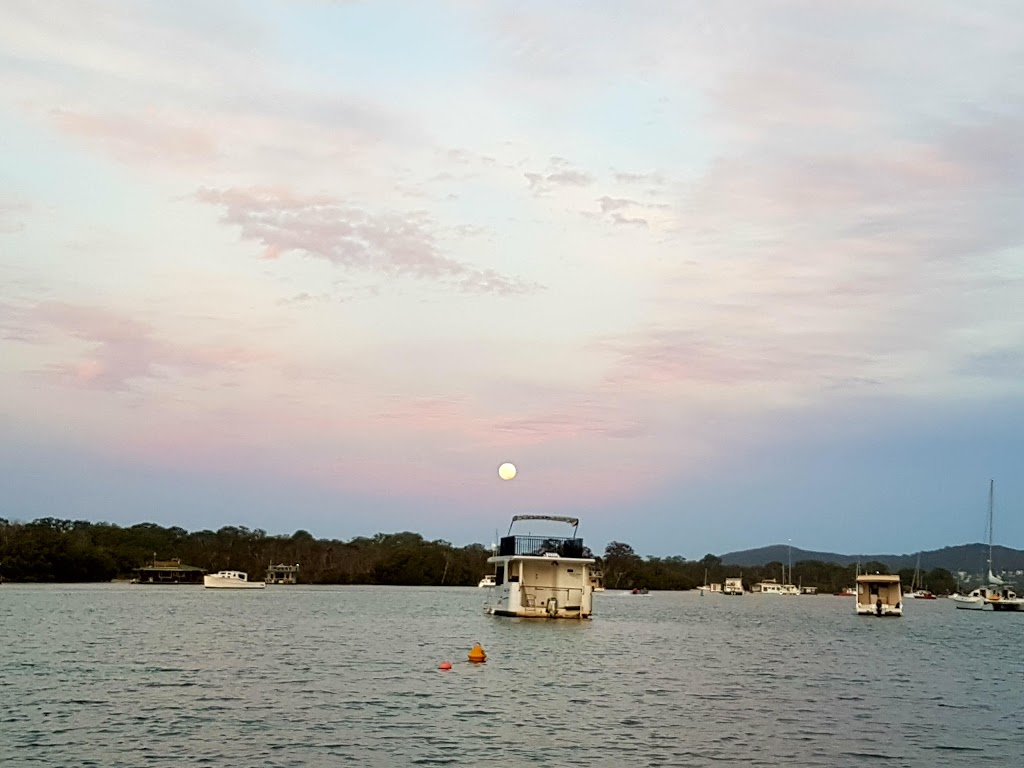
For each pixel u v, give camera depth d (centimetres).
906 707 3819
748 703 3825
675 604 19912
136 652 5506
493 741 2884
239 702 3534
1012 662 6119
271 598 15825
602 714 3434
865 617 13400
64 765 2494
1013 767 2698
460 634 7238
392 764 2555
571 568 8750
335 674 4469
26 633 6969
